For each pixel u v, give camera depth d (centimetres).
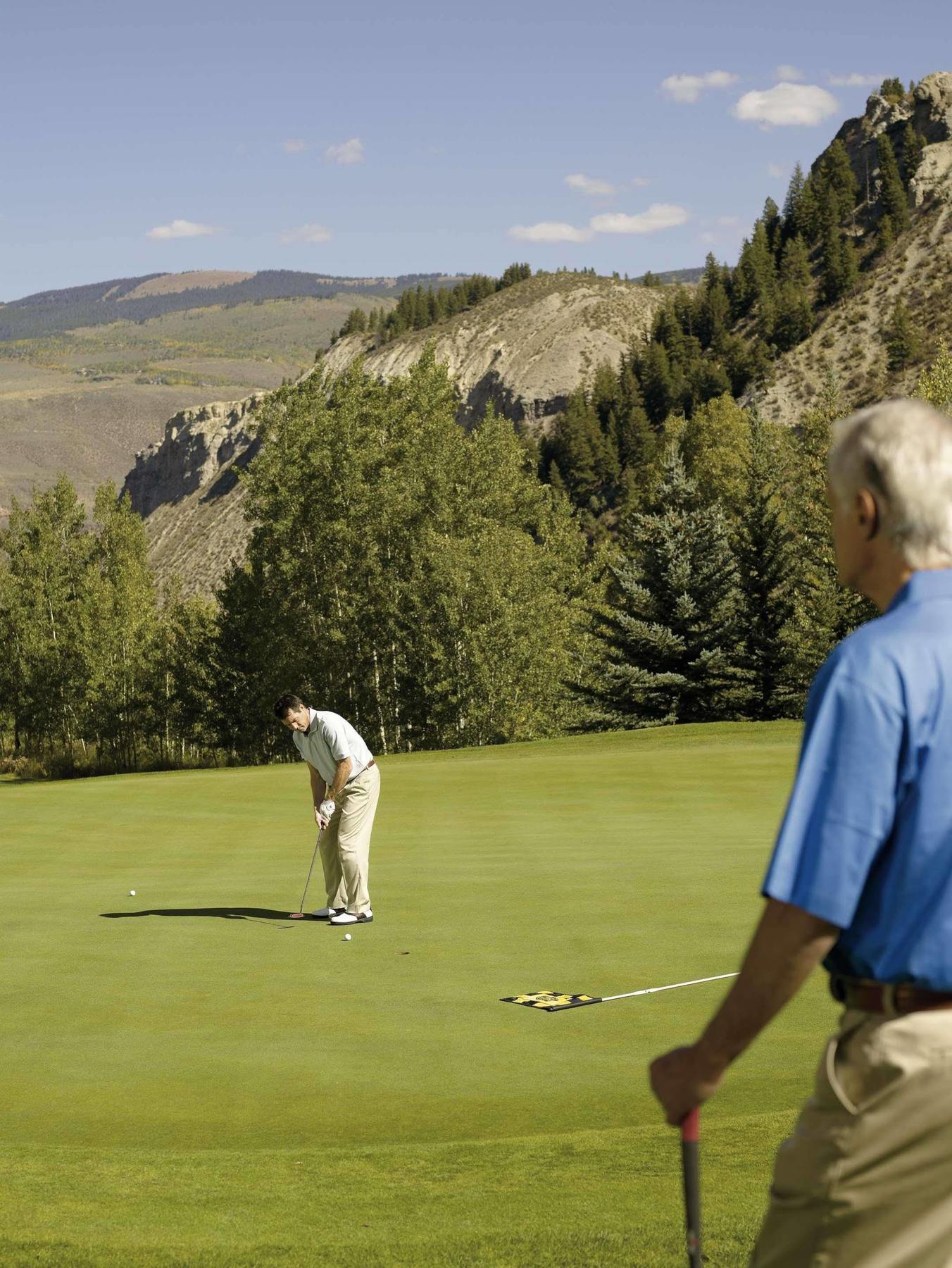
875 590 248
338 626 6141
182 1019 818
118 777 3272
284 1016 820
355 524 6112
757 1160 530
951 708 220
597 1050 729
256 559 6262
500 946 995
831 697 223
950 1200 222
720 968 905
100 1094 678
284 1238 459
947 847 217
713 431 12062
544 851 1482
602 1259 420
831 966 235
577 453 18338
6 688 8906
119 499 9694
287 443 6166
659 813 1797
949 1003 224
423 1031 777
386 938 1041
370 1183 527
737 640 5638
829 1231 230
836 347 17838
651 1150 554
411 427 6431
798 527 6381
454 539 6009
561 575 8531
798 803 221
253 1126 625
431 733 5969
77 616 8394
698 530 5653
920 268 18538
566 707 6153
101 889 1342
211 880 1391
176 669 7288
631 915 1092
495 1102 649
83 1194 518
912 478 235
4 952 1027
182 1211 495
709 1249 425
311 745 1111
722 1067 229
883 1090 223
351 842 1107
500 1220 473
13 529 8969
